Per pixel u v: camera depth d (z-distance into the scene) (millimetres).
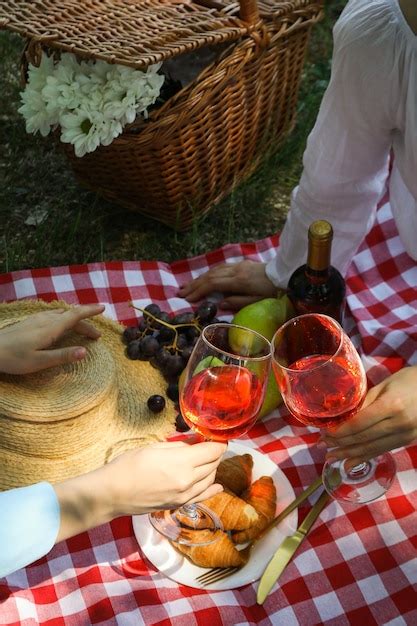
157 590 1490
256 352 1439
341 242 1928
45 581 1512
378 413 1432
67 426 1619
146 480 1343
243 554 1520
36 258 2387
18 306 1938
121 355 1862
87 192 2574
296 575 1522
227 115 2213
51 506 1324
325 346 1449
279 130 2643
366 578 1523
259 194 2600
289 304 1819
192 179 2250
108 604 1475
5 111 2871
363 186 1805
